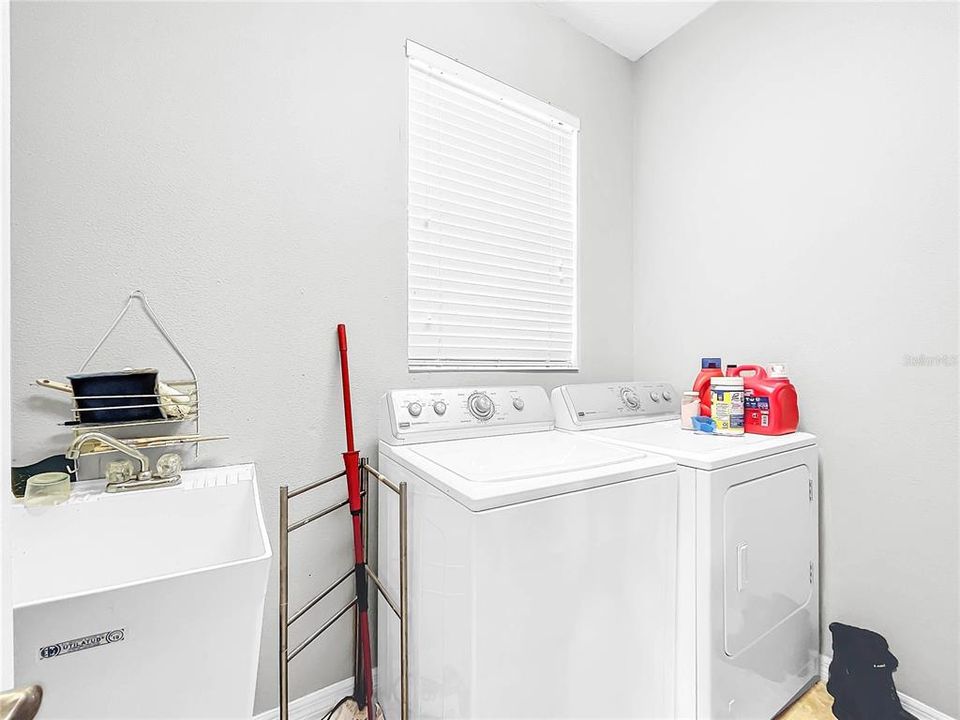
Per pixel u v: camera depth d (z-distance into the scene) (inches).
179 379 50.4
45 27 44.5
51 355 44.8
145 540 44.2
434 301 70.6
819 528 66.2
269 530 55.6
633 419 74.5
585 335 86.4
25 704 12.9
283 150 56.4
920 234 57.1
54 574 40.5
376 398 63.4
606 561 46.5
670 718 51.5
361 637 55.1
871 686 55.0
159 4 49.6
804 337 67.9
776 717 58.2
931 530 56.3
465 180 73.5
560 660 43.7
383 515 59.7
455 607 42.0
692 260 83.1
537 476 45.3
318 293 58.9
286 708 50.0
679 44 85.7
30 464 43.9
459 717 41.5
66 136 45.3
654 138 90.2
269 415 55.6
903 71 58.6
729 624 51.2
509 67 76.2
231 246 53.3
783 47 70.6
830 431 65.2
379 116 63.6
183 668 32.8
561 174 84.8
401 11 65.6
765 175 72.7
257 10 55.0
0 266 13.6
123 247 47.8
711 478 49.3
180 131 50.5
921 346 57.0
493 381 74.6
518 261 79.5
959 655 54.3
